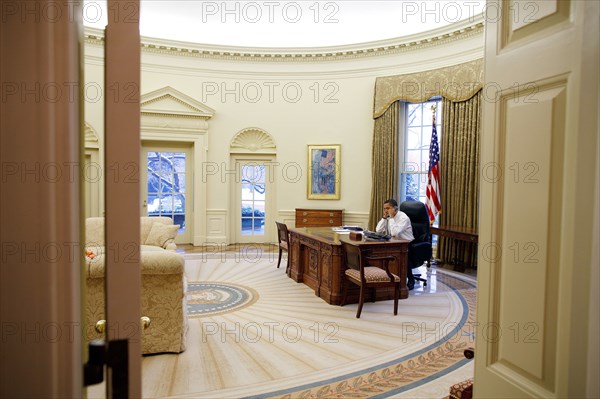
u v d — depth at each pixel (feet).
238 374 9.30
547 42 3.33
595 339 3.06
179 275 10.27
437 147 23.24
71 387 2.49
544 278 3.35
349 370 9.58
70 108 2.46
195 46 26.94
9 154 2.39
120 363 2.43
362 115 27.20
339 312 14.17
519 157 3.63
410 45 24.94
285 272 20.52
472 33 22.31
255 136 28.76
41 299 2.44
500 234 3.89
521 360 3.59
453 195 22.84
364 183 27.32
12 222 2.41
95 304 9.27
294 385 8.80
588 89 3.00
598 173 2.97
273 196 29.27
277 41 28.14
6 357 2.44
